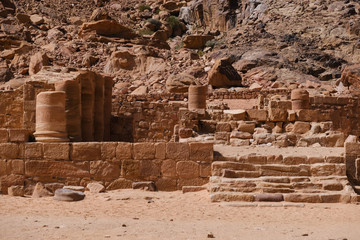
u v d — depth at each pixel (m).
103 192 14.06
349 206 12.52
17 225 9.29
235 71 37.69
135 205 12.31
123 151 14.58
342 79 37.25
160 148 14.58
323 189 13.50
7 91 18.95
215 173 14.13
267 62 42.69
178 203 12.62
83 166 14.53
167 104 26.64
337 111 28.08
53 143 14.60
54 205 12.21
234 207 12.24
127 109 26.44
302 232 9.13
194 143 14.59
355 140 18.05
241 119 19.61
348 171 14.57
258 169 14.31
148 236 8.30
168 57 45.72
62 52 44.41
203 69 40.59
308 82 38.66
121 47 46.59
